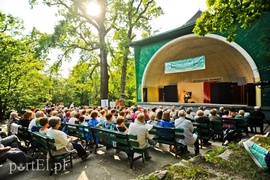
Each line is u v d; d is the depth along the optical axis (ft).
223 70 57.57
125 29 66.69
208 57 57.36
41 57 60.23
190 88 56.59
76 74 79.30
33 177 11.77
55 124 12.60
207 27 20.51
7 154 12.11
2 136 18.57
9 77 48.93
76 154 15.10
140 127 13.14
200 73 63.72
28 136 16.12
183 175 7.47
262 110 34.60
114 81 93.91
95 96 124.98
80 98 132.16
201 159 9.03
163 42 52.47
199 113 19.26
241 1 18.62
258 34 34.88
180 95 58.90
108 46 64.64
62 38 63.72
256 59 35.32
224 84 45.78
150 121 18.93
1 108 47.39
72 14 60.54
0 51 46.21
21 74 50.90
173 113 25.55
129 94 125.08
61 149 12.63
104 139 15.81
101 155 15.66
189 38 47.09
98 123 18.01
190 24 43.21
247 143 9.07
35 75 55.72
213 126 19.58
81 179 10.96
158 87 63.21
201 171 7.75
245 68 50.55
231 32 21.09
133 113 24.30
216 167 8.30
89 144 18.52
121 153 16.21
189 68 46.75
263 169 7.80
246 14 18.92
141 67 57.93
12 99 48.19
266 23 34.09
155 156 15.43
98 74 91.50
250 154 8.69
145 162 14.01
